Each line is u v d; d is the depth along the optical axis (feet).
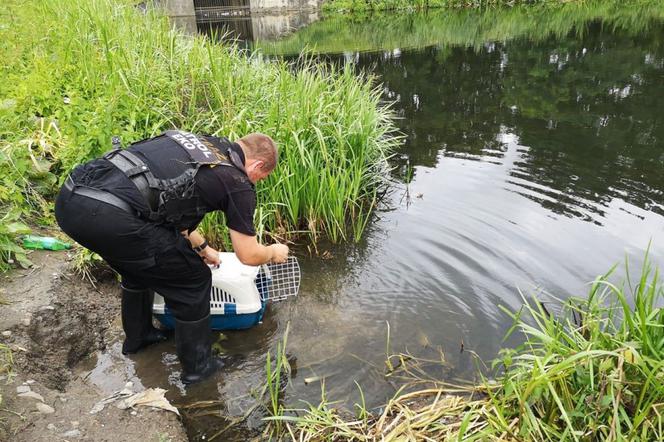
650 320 7.22
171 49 16.92
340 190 14.43
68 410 7.67
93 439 7.20
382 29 54.54
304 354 9.87
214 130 14.64
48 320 9.46
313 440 7.89
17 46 17.08
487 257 12.92
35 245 11.32
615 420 6.43
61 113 14.14
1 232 10.30
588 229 13.99
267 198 14.26
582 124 22.90
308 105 15.21
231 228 8.24
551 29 48.93
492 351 9.89
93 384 8.82
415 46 42.60
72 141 12.91
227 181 7.88
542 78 31.27
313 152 14.89
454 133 22.31
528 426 7.20
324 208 14.38
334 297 11.64
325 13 71.97
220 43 20.52
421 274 12.42
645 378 6.87
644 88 28.22
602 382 6.82
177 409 8.46
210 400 8.69
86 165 7.83
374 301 11.48
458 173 18.16
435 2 72.54
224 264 10.15
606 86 28.96
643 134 21.48
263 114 15.33
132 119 13.33
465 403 8.27
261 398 8.77
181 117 14.52
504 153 19.85
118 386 8.86
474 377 9.23
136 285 9.07
